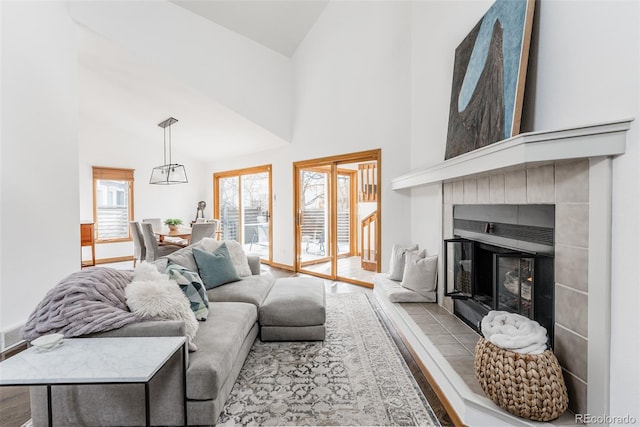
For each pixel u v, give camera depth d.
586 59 1.51
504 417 1.56
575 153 1.38
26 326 1.64
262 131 5.48
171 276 2.27
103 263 6.59
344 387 2.10
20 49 2.72
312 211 5.59
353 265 5.01
